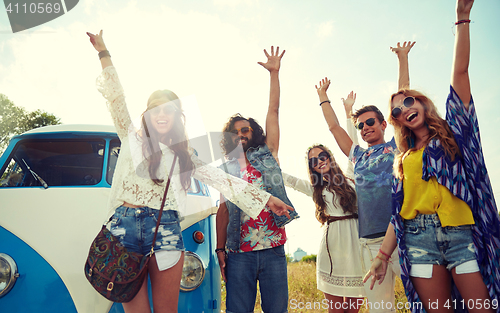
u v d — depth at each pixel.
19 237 1.82
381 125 2.66
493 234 1.67
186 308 1.98
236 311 2.10
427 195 1.71
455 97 1.84
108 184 2.24
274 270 2.13
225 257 2.28
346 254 2.51
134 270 1.42
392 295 2.28
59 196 2.05
